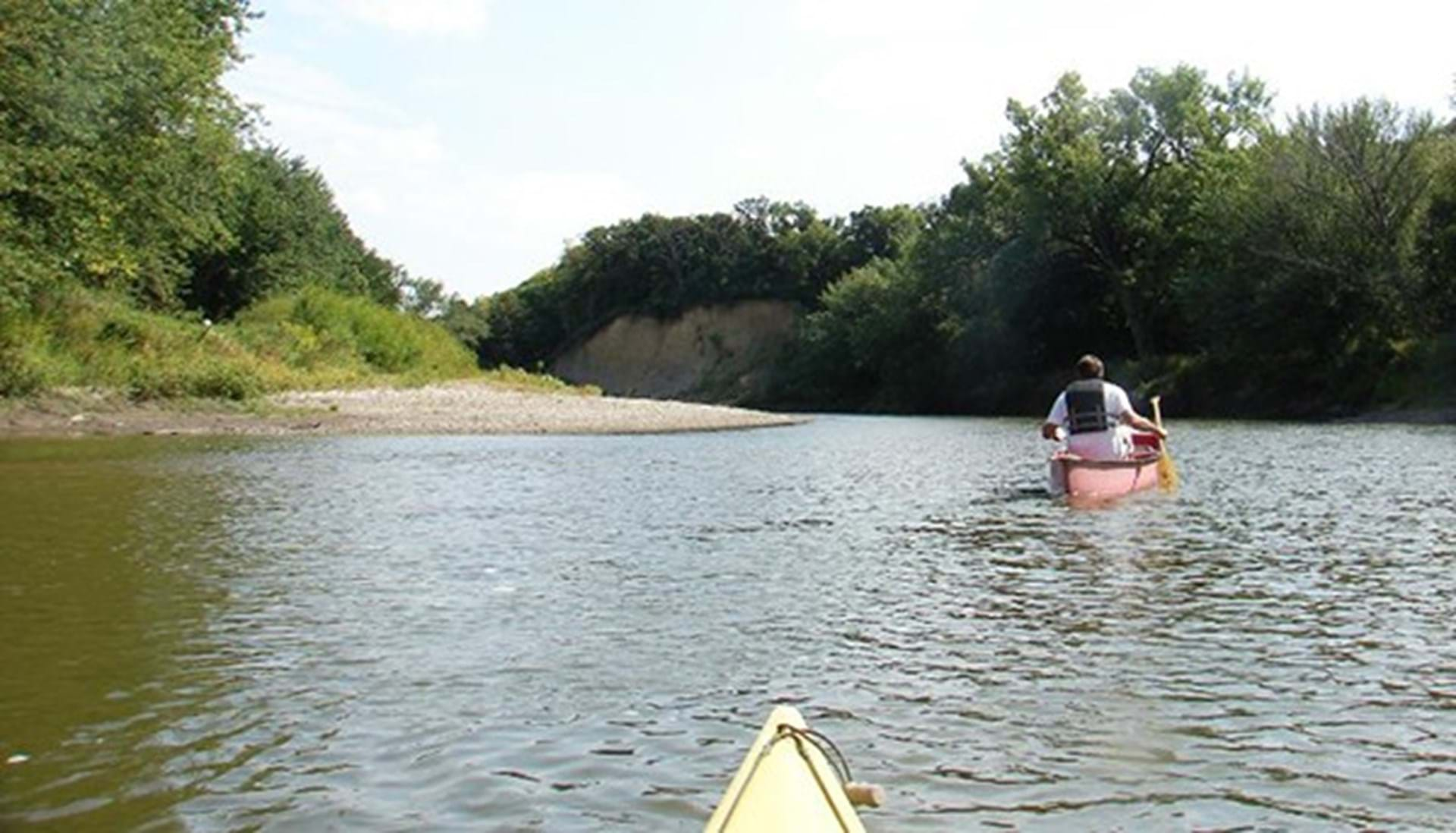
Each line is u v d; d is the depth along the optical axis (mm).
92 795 4309
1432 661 6164
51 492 13531
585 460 20250
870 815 4156
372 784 4445
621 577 8609
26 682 5715
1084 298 59625
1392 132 40188
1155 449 16188
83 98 25203
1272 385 42750
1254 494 14258
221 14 33219
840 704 5441
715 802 4293
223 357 32750
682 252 103062
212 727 5078
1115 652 6375
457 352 54281
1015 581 8500
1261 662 6172
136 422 25328
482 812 4191
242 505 12711
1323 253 40375
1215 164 51250
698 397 94812
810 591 8117
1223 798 4309
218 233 37625
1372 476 16625
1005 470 19000
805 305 95938
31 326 27047
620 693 5613
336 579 8422
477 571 8828
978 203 64125
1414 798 4309
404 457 19953
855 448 25547
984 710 5348
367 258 71188
